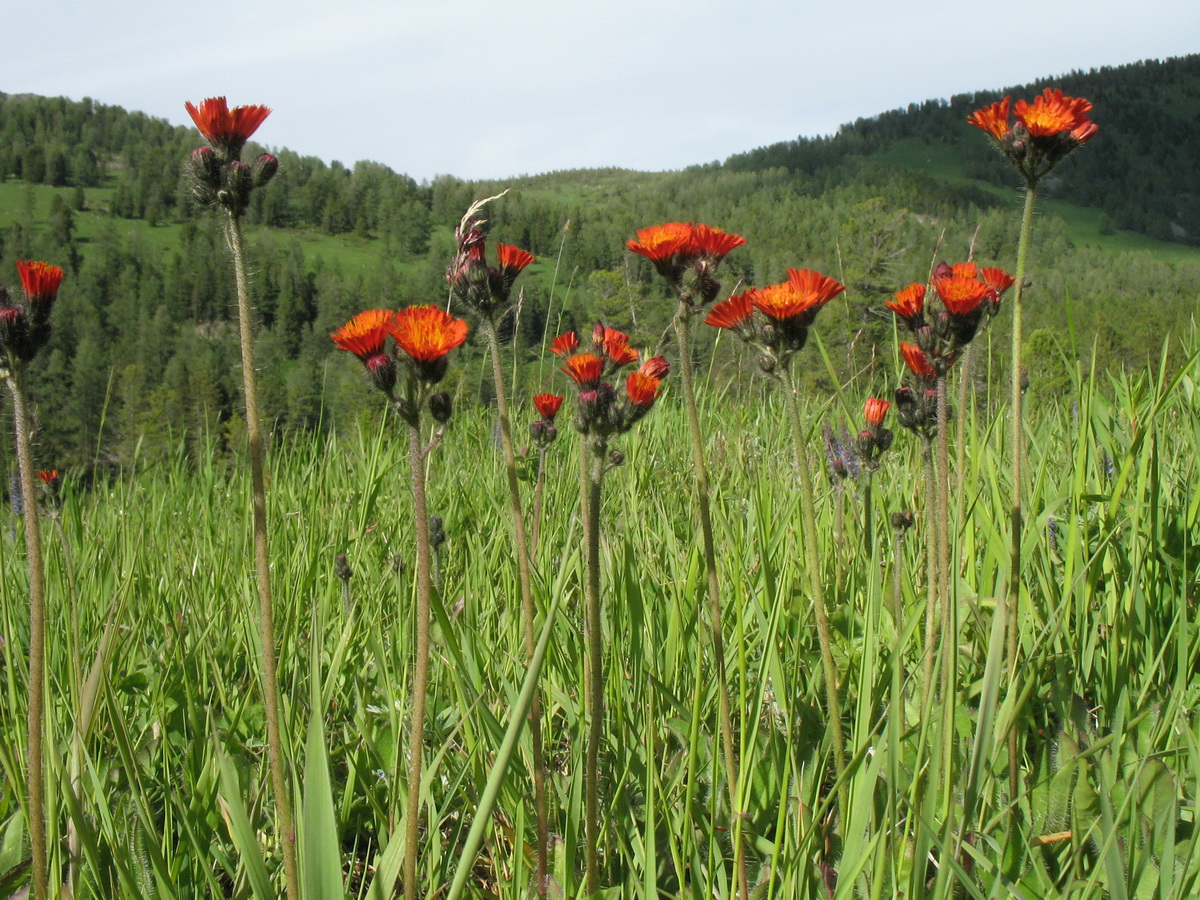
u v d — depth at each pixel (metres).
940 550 1.97
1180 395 3.76
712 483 4.42
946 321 1.92
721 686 1.91
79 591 3.64
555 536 3.67
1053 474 3.82
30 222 186.75
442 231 194.25
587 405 1.74
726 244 1.86
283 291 134.00
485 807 1.31
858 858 1.73
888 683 2.22
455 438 6.31
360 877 2.31
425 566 1.58
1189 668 2.55
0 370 1.64
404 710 2.61
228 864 2.12
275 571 3.86
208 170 1.62
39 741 1.68
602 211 186.88
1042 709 2.56
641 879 1.98
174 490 5.77
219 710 2.95
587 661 2.29
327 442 5.78
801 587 3.21
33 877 1.69
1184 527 2.90
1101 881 1.83
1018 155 1.95
